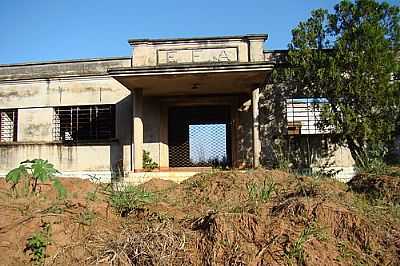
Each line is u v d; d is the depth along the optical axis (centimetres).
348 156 1452
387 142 1320
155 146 1586
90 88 1673
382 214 598
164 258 493
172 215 615
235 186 768
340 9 1337
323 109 1290
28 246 510
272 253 480
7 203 615
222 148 1631
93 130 1673
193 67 1312
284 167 1290
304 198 589
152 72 1324
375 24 1298
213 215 547
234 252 488
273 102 1512
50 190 711
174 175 1291
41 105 1706
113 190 702
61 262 498
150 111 1600
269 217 545
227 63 1304
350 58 1271
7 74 1739
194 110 1675
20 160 1652
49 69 1711
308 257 471
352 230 523
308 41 1366
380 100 1251
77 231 538
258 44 1484
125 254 496
